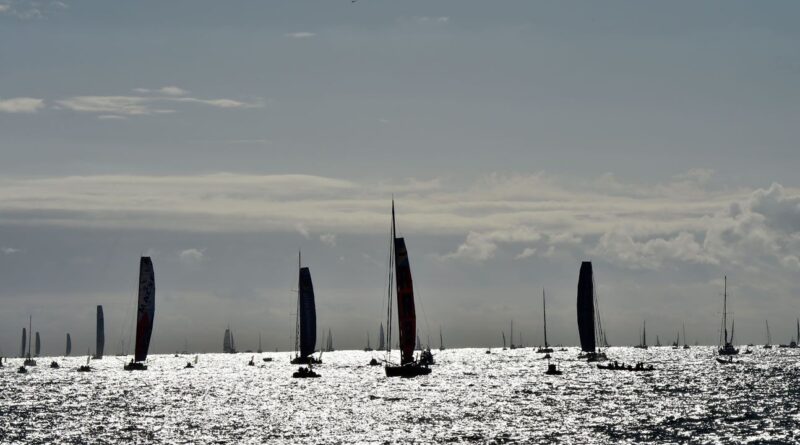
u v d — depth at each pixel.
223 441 165.75
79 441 169.00
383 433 171.50
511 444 155.38
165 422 195.88
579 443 155.25
